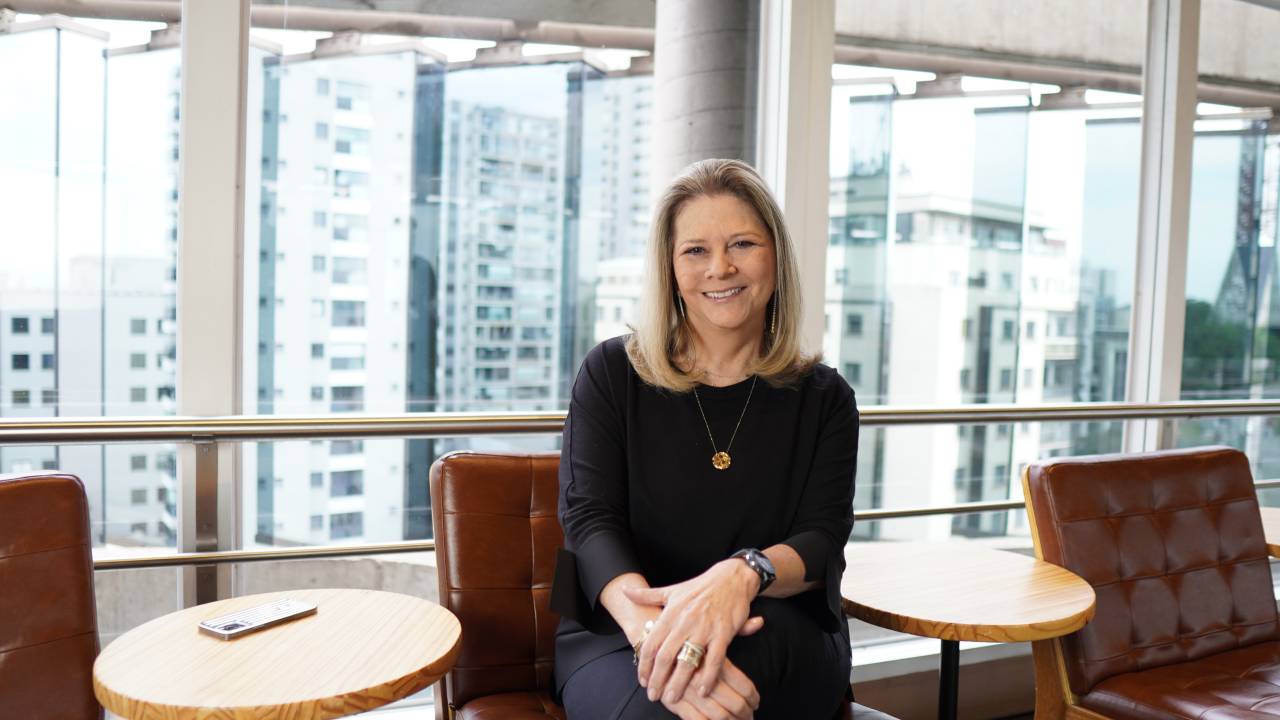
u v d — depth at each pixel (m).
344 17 2.91
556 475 1.89
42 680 1.48
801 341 1.59
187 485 2.19
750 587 1.28
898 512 2.77
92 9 2.61
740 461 1.50
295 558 2.18
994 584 1.76
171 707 1.16
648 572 1.50
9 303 2.61
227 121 2.31
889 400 3.51
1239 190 4.04
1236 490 2.23
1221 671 1.96
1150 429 3.79
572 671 1.40
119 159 2.67
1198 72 3.92
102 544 2.81
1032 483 2.04
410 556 3.28
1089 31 3.67
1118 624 1.96
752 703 1.20
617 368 1.57
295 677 1.26
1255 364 4.12
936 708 2.71
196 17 2.27
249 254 2.85
